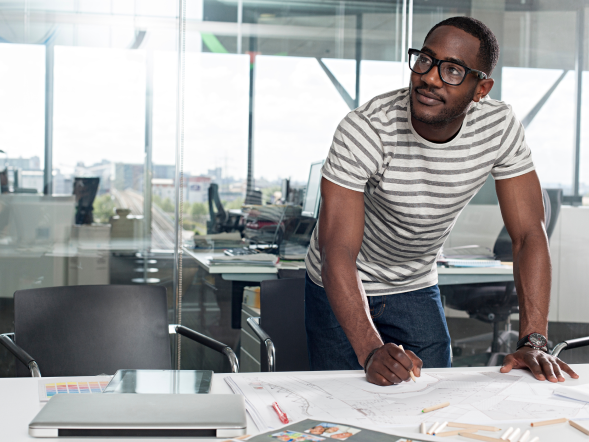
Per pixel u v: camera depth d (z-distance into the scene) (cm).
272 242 344
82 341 174
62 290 175
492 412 94
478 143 135
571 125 367
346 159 134
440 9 355
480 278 343
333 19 345
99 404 90
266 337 177
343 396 101
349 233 133
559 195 367
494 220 367
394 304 166
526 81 363
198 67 329
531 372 119
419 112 123
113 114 320
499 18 360
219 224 337
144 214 328
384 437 80
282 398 100
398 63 354
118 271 327
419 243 153
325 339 165
